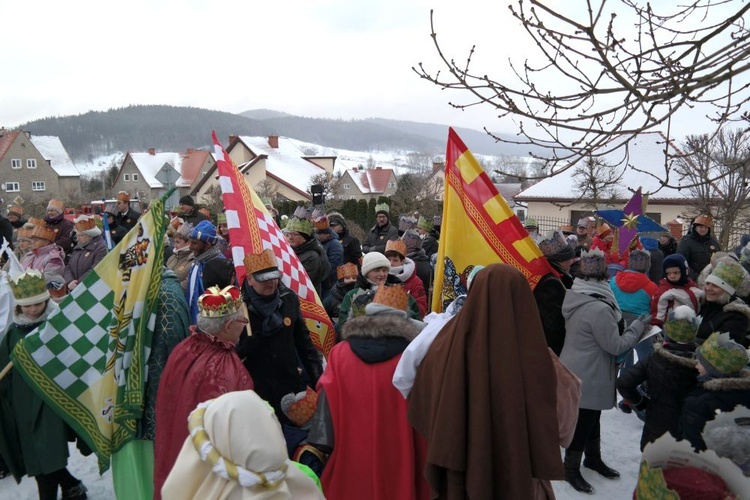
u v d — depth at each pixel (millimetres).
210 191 40031
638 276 5875
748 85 3156
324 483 2893
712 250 8367
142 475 3576
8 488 4555
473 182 3947
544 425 2361
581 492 4391
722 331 4492
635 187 22656
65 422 3838
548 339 4457
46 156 67125
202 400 3029
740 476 1823
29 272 3906
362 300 4543
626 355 5262
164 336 3641
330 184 46094
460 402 2398
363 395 2875
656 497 1817
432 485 2486
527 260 4148
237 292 3268
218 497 1635
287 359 3635
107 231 6504
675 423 3553
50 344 3596
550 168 4238
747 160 3447
